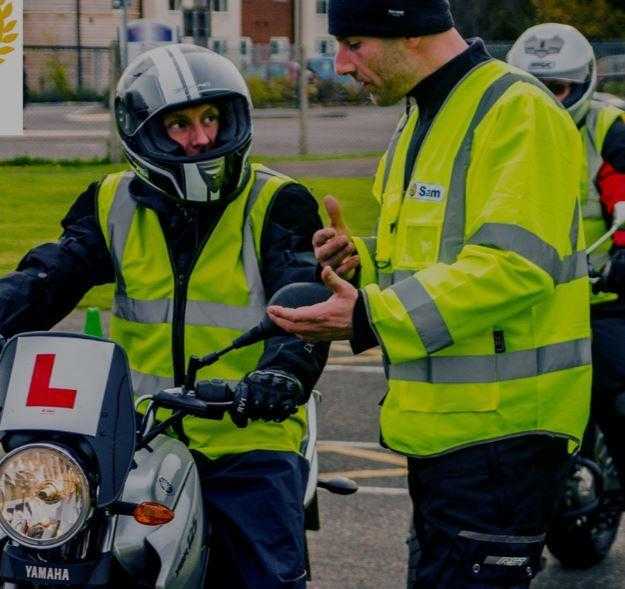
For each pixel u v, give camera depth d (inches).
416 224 203.5
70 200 931.3
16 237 776.3
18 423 172.4
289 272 218.1
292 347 207.3
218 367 221.8
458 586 202.8
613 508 308.2
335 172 1080.2
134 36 1274.6
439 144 202.7
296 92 1519.4
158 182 217.6
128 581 186.4
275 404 192.5
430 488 204.1
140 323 223.9
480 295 187.2
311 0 2910.9
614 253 290.8
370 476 390.6
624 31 1653.5
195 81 215.0
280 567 209.8
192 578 195.9
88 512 169.9
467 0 1665.8
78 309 589.6
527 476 200.7
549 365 199.5
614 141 292.2
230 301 220.8
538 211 191.5
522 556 202.7
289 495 216.1
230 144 216.1
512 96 196.7
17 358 177.2
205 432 220.2
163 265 222.5
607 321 297.3
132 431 177.9
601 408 298.4
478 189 197.2
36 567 177.9
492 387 198.1
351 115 1488.7
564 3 1668.3
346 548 331.6
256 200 222.5
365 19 201.6
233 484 217.3
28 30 2527.1
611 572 320.8
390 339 187.8
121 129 219.3
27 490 168.7
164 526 188.7
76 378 175.0
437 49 203.3
